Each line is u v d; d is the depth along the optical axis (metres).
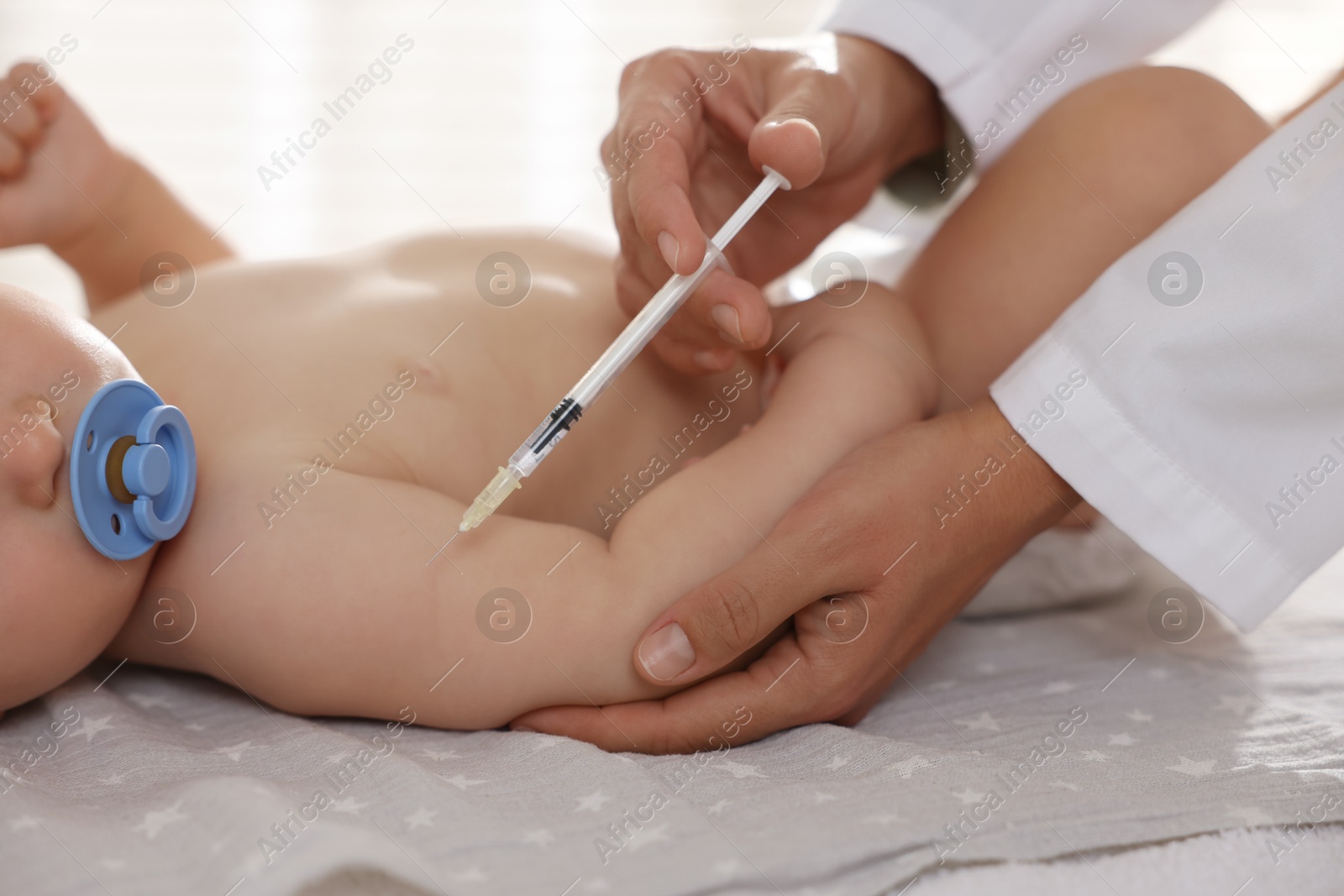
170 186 1.34
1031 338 1.10
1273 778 0.74
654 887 0.61
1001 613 1.14
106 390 0.73
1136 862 0.67
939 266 1.15
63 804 0.67
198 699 0.89
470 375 1.00
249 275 1.10
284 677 0.80
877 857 0.64
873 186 1.19
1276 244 0.82
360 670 0.79
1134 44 1.26
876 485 0.82
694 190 1.04
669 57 0.97
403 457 0.92
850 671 0.80
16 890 0.59
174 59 3.19
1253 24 2.84
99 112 3.17
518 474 0.79
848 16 1.21
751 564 0.78
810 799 0.70
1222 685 0.94
